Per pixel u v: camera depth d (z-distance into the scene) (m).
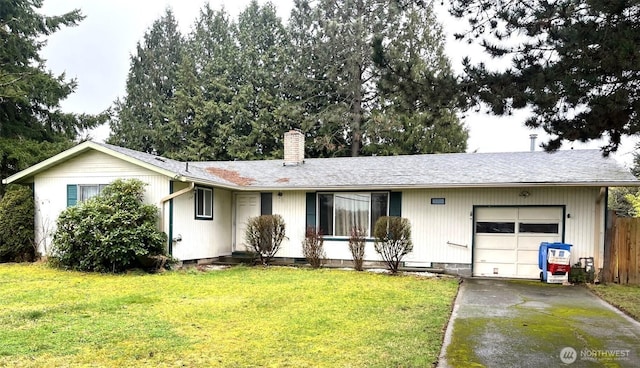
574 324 6.64
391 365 4.72
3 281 9.95
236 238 14.92
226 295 8.46
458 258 12.49
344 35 25.48
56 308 7.13
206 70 29.55
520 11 5.27
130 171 12.56
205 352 5.09
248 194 14.80
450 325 6.52
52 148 21.48
